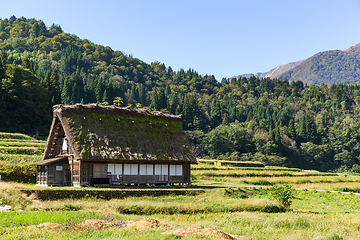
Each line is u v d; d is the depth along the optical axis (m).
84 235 14.72
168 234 14.55
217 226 18.80
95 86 156.12
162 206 24.22
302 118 160.38
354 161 142.75
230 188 35.62
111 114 37.31
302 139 155.38
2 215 17.42
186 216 22.66
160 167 37.78
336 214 25.83
